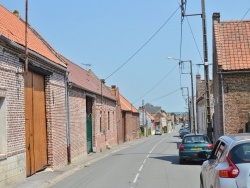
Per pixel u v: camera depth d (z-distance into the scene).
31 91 15.80
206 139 20.42
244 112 22.56
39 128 16.77
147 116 111.31
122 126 55.19
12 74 13.25
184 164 20.47
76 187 13.38
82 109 25.45
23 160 14.01
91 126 31.89
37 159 16.36
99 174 17.08
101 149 33.69
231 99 22.70
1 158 11.95
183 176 15.55
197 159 20.08
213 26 25.72
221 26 25.47
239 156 6.76
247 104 22.59
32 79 15.95
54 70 18.56
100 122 35.59
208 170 8.18
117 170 18.48
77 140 23.42
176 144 45.94
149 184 13.56
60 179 15.66
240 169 6.52
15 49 13.43
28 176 15.24
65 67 20.11
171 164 20.66
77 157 23.19
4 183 12.16
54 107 18.42
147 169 18.48
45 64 17.05
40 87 17.11
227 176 6.57
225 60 23.20
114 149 36.94
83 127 25.52
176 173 16.59
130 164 21.41
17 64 13.70
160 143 49.94
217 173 6.86
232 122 22.59
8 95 12.88
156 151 32.75
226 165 6.78
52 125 17.95
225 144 7.47
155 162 22.14
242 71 22.50
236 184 6.45
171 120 181.12
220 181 6.63
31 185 13.12
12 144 13.05
